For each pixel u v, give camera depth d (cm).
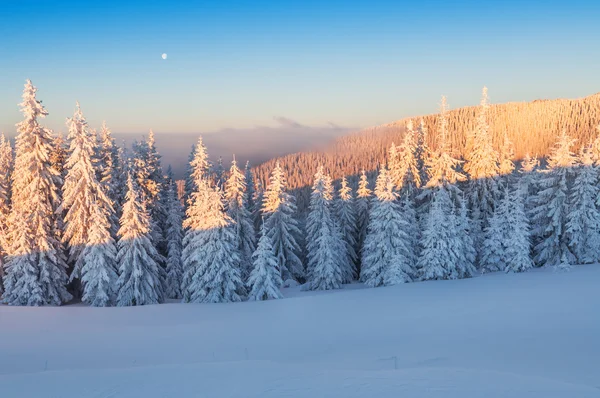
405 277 3556
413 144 4538
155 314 2705
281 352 1780
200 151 4469
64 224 3522
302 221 5219
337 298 2958
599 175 3853
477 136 4356
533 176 4709
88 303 3322
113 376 1226
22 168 3269
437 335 1827
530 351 1468
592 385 1066
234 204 4053
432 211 3588
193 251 3391
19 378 1228
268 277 3209
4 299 3150
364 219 4728
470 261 3759
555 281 2880
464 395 923
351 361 1501
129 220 3228
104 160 4019
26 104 3291
